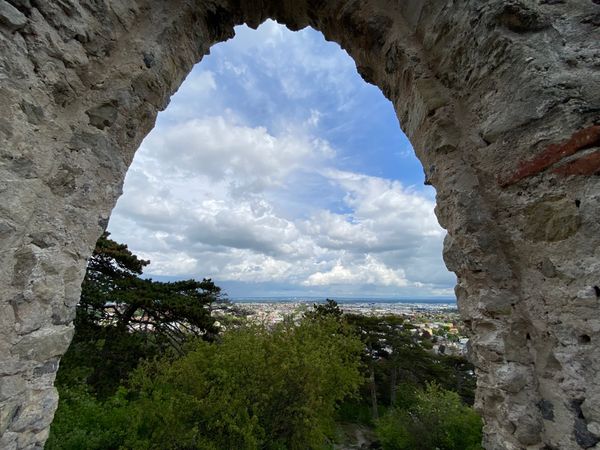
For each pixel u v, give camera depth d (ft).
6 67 4.58
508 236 5.35
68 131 5.58
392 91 8.84
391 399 51.67
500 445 5.08
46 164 5.17
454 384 55.77
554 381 4.57
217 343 25.08
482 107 5.87
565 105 4.65
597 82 4.61
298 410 19.93
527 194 5.02
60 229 5.40
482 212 5.62
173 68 7.71
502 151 5.41
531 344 4.97
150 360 27.07
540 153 4.83
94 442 15.20
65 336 5.57
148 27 7.00
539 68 4.96
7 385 4.57
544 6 5.44
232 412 17.70
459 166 6.15
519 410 4.76
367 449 37.91
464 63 6.22
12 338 4.64
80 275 5.85
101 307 27.94
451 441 29.94
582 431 4.13
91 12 5.79
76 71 5.65
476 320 5.65
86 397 18.69
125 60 6.49
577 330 4.29
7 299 4.58
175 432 16.96
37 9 4.96
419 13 7.27
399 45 7.55
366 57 9.19
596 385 4.03
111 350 26.58
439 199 6.63
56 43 5.24
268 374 20.21
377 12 8.20
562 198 4.55
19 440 4.79
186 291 33.12
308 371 20.42
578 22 5.16
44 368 5.23
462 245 5.78
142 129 7.17
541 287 4.82
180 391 18.83
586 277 4.20
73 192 5.63
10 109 4.61
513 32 5.37
